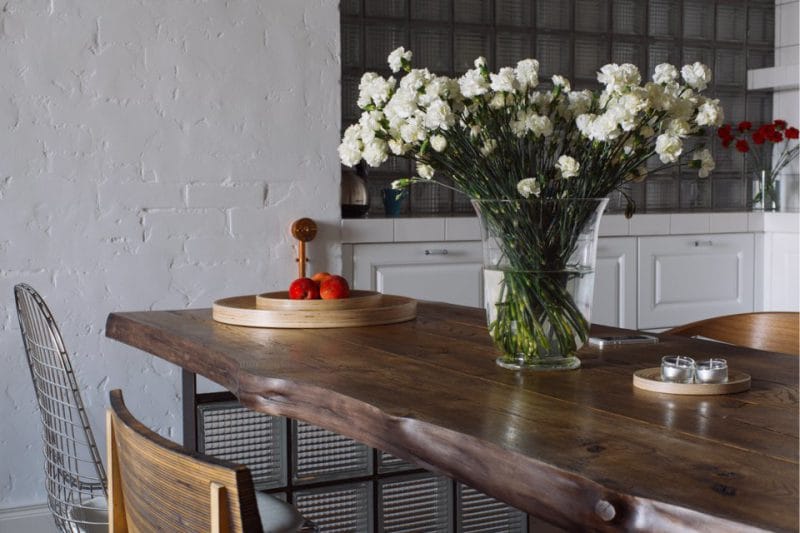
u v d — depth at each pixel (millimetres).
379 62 4180
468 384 1613
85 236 3283
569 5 4555
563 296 1718
